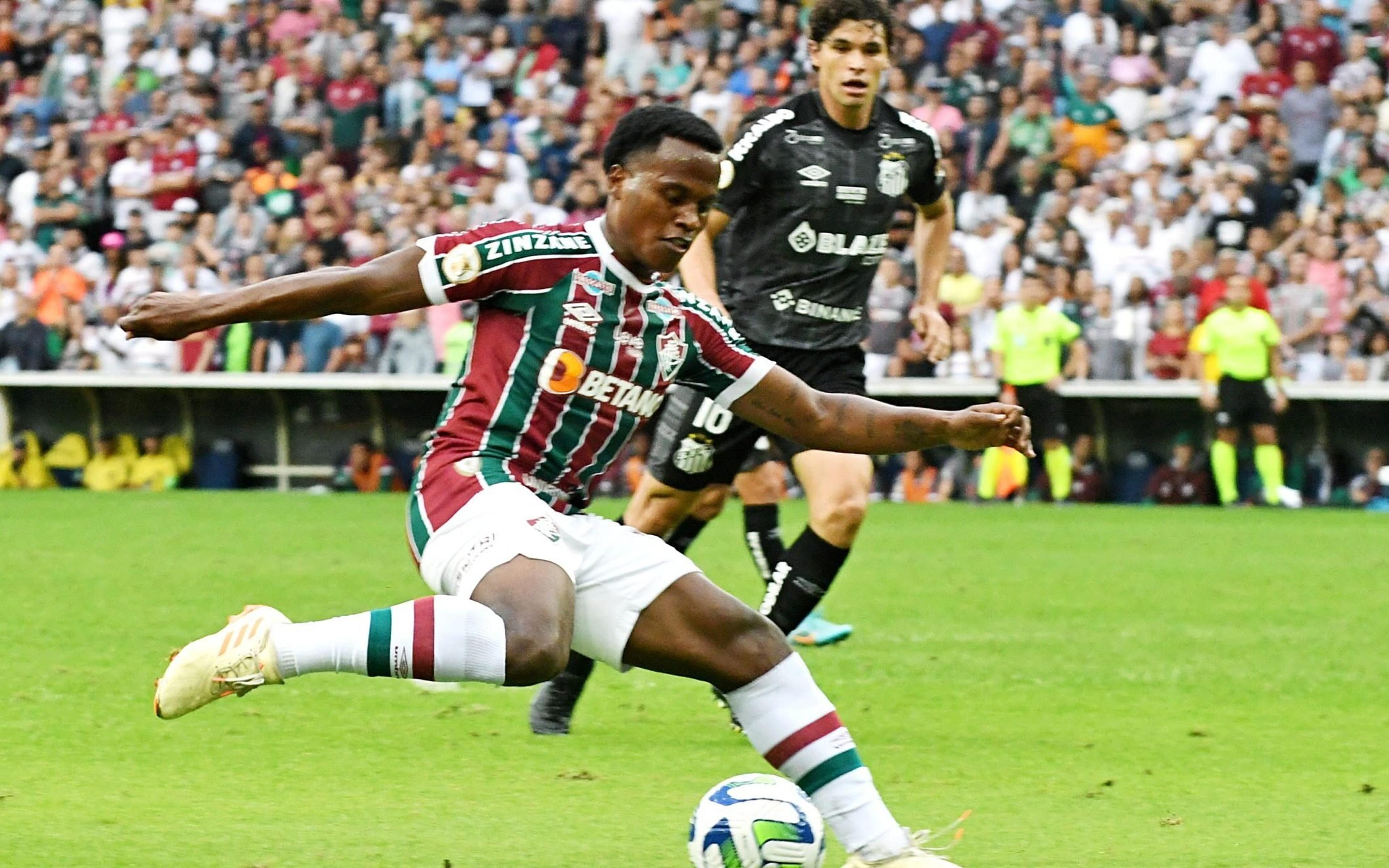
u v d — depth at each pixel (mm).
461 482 11539
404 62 64812
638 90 63281
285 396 60562
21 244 63656
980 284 54000
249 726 18250
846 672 22406
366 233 59656
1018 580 33344
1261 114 58188
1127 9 61219
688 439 18531
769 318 19703
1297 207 55094
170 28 68688
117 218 64000
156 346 59969
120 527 43438
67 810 14359
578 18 65125
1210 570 35125
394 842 13344
